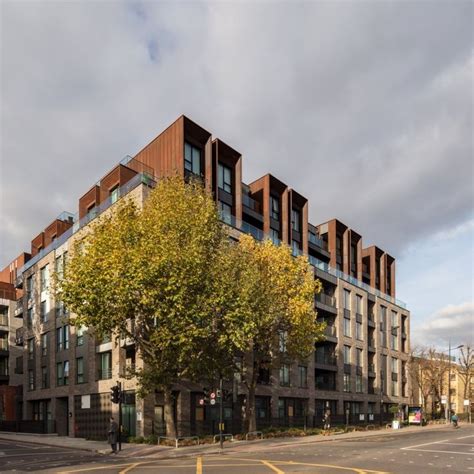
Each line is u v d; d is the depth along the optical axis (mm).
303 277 36312
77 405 40781
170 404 28828
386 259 75875
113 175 41656
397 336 72938
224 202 42625
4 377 66250
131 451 25781
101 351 38281
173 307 24672
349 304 60000
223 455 23469
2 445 32312
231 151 43719
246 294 27219
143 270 24047
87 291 25203
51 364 46000
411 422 61375
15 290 69312
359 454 22578
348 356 57906
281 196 51031
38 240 57594
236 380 38969
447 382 102688
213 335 27125
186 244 26547
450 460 19906
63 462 21125
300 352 35719
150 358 27578
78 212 45844
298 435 37562
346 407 55938
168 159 39281
